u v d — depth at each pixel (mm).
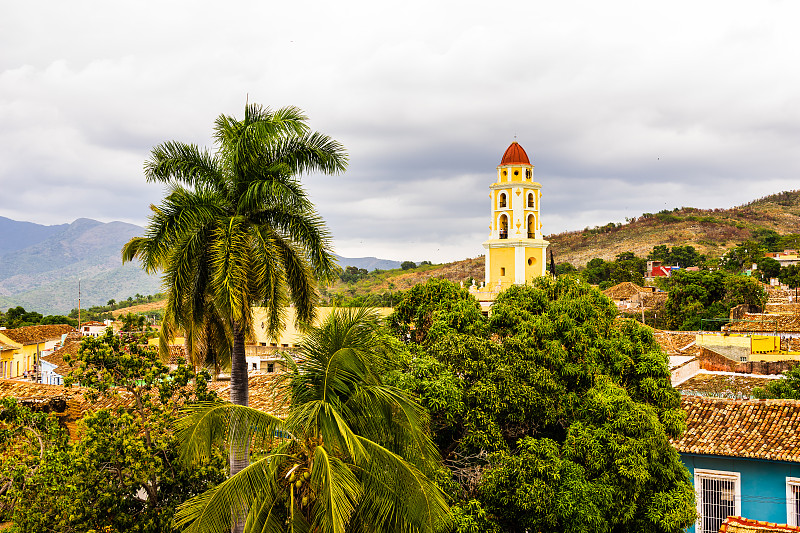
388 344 14562
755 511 20531
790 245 177125
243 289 15094
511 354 18078
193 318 16297
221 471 17250
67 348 52594
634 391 19391
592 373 18922
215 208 16047
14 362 64812
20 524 14969
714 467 21094
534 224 60656
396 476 11742
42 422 18047
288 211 16484
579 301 20641
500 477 15945
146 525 15547
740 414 21984
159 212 15812
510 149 60969
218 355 21047
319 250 16453
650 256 175750
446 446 18125
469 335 18672
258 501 11656
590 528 15953
